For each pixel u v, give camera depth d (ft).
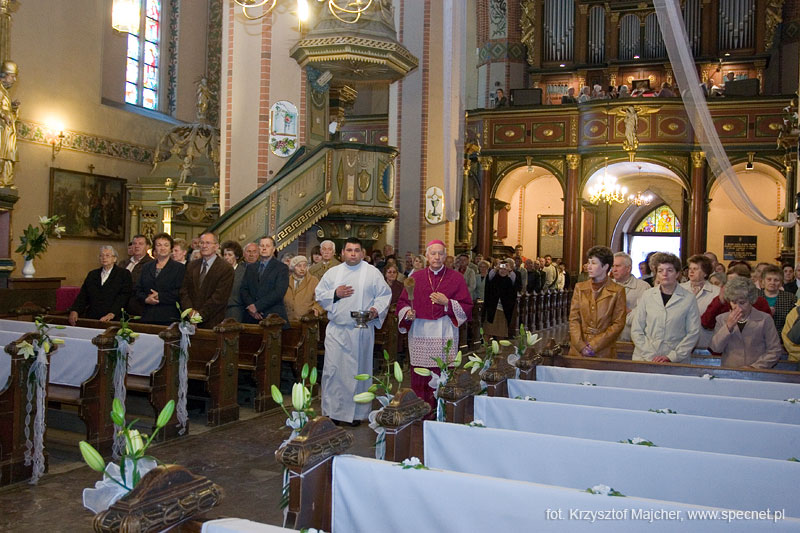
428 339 19.88
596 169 70.49
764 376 15.87
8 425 16.31
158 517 6.34
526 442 10.12
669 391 15.20
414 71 53.83
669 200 81.10
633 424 11.83
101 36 55.01
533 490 7.54
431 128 53.78
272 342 25.03
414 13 53.72
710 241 76.69
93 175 53.62
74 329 21.68
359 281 22.80
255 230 36.55
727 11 77.51
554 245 82.89
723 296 19.54
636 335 18.42
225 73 41.09
